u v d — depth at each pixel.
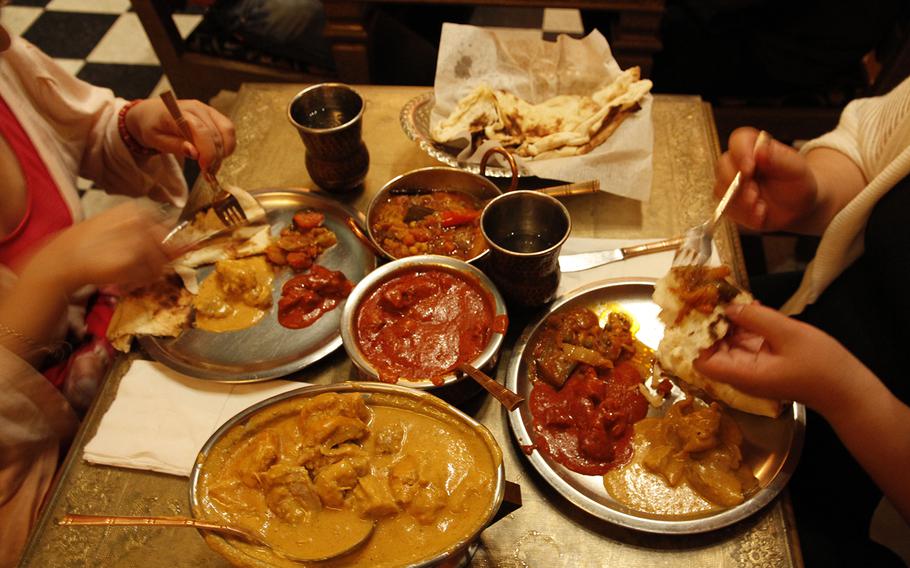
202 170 1.30
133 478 0.98
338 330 1.12
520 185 1.36
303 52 2.37
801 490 1.12
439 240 1.22
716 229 1.26
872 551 1.06
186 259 1.23
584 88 1.54
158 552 0.91
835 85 2.24
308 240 1.25
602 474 0.93
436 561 0.72
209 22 2.48
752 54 2.12
